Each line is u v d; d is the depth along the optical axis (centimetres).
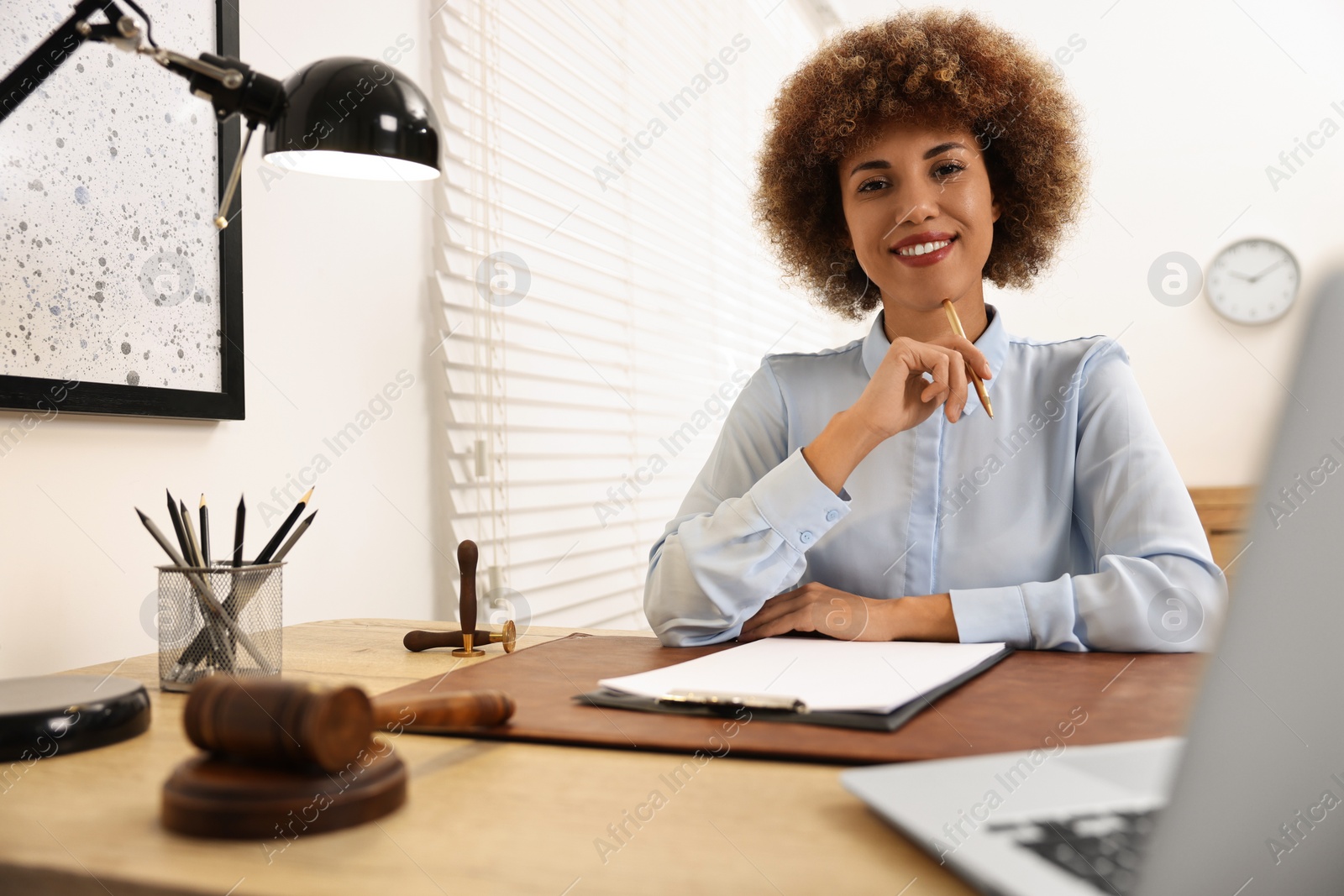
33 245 91
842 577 115
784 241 145
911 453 114
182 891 36
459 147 166
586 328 209
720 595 94
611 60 225
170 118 108
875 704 59
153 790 49
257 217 123
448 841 40
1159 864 30
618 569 220
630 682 69
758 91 322
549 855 39
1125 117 332
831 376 126
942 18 126
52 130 93
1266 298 319
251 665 77
